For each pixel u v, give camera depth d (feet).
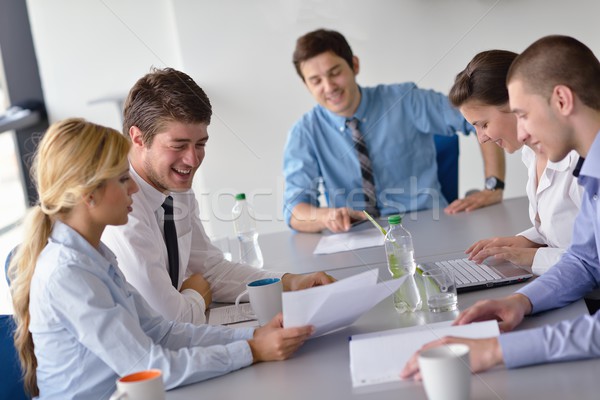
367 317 4.99
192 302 5.82
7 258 5.20
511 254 5.66
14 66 13.46
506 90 5.96
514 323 4.35
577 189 5.93
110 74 13.58
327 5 13.24
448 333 4.09
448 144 10.41
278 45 13.38
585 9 13.03
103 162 4.37
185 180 6.10
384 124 10.39
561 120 4.20
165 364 4.19
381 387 3.67
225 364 4.28
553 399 3.25
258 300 5.11
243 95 13.52
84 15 13.43
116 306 4.30
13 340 4.77
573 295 4.68
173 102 5.80
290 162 10.41
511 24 13.17
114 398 3.47
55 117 13.70
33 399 4.60
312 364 4.19
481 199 8.83
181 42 13.38
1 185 12.77
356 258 7.05
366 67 13.44
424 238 7.50
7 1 13.29
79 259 4.33
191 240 6.89
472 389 3.52
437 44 13.32
